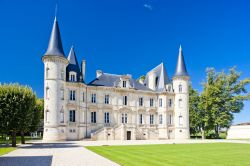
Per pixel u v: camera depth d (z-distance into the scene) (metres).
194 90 75.56
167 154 24.44
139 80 74.69
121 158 21.08
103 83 63.78
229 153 25.52
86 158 21.06
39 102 69.69
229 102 68.12
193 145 37.84
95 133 56.88
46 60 54.41
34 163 18.44
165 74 71.12
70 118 56.75
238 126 75.25
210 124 69.25
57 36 55.88
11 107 36.53
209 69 70.44
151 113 67.88
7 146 36.75
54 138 52.62
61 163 18.36
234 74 68.81
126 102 65.25
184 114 68.19
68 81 57.22
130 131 60.62
